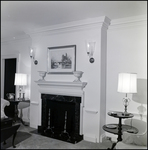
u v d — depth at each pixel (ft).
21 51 16.38
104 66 11.62
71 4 9.02
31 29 13.74
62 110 12.79
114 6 9.24
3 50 17.90
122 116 9.18
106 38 11.89
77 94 11.66
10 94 15.29
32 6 9.30
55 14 10.44
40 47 13.84
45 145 10.50
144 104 10.54
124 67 11.27
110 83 11.73
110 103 11.69
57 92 12.50
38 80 13.37
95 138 11.10
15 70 17.69
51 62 13.20
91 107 11.36
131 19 10.78
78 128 11.66
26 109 15.87
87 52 11.35
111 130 9.58
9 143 10.71
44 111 13.28
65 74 12.53
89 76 11.48
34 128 13.80
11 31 14.34
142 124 10.53
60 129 12.80
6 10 9.85
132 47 11.02
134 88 9.21
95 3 8.89
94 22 10.98
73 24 11.78
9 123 9.86
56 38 13.04
